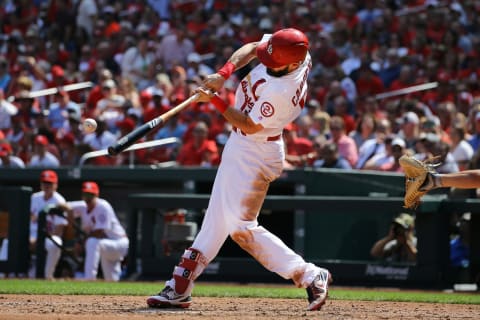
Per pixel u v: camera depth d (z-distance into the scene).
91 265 39.53
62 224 41.25
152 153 50.72
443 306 23.81
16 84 65.31
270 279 37.22
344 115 51.28
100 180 45.44
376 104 52.66
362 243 38.88
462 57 59.84
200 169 43.03
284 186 43.50
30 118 56.69
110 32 73.94
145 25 74.38
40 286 29.88
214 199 20.81
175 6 77.62
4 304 22.14
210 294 26.84
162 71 65.81
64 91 58.81
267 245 20.61
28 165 52.25
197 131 46.75
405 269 35.84
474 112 47.12
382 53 61.59
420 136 42.25
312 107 51.06
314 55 62.03
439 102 54.97
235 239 20.73
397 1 72.31
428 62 58.03
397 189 41.53
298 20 67.75
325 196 40.75
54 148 51.62
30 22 80.81
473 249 35.34
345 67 61.53
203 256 20.94
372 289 34.91
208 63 65.62
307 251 39.84
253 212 20.58
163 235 39.66
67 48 74.94
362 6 71.12
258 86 19.77
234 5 74.38
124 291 27.25
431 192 38.97
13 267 39.75
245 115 19.84
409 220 37.31
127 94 57.25
